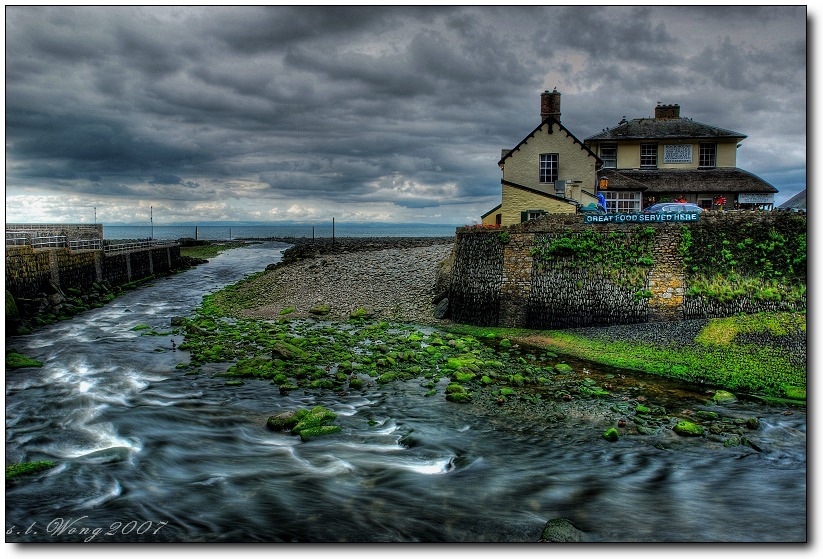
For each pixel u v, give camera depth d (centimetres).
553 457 1672
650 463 1630
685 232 3086
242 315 4031
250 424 1927
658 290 3044
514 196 3850
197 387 2322
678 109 4856
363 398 2197
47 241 4634
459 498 1420
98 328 3547
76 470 1550
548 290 3250
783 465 1609
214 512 1334
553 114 4300
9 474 1494
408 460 1653
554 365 2616
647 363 2567
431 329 3478
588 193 3994
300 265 5862
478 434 1845
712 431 1839
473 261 3562
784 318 2673
